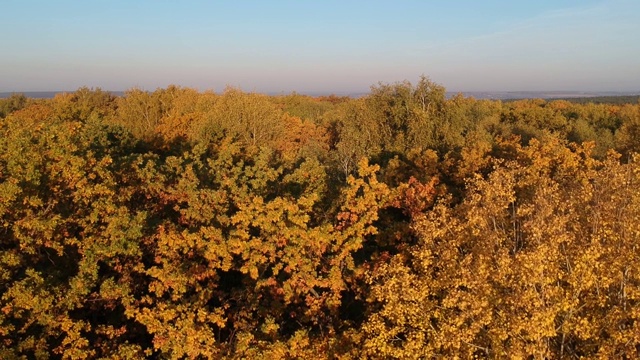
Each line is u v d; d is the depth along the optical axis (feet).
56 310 40.06
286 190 70.18
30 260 46.03
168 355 43.39
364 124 143.13
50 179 50.39
